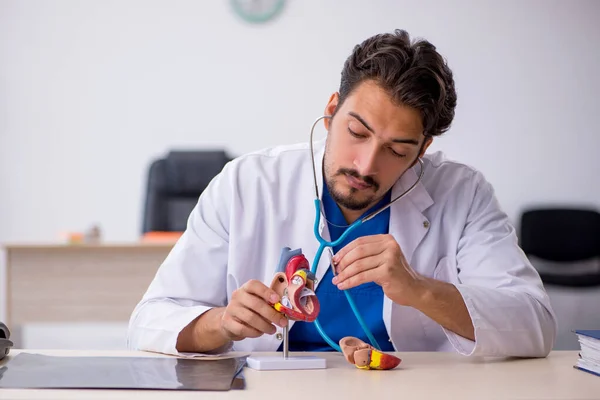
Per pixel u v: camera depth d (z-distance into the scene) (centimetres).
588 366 104
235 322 109
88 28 432
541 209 415
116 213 435
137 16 433
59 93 432
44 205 433
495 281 134
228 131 438
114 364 101
